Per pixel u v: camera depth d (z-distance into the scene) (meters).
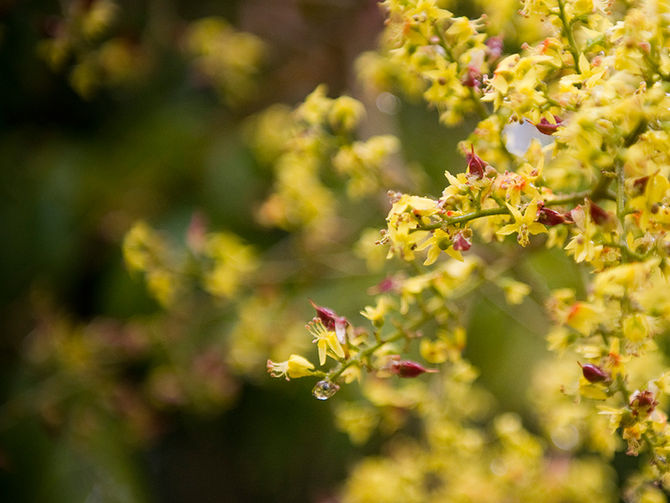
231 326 0.65
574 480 0.50
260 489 0.74
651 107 0.34
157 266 0.54
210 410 0.65
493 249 0.48
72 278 0.70
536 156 0.37
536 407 0.56
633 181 0.34
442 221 0.36
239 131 0.75
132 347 0.65
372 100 0.63
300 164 0.51
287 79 0.77
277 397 0.68
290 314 0.59
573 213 0.36
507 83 0.37
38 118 0.74
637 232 0.37
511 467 0.50
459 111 0.41
